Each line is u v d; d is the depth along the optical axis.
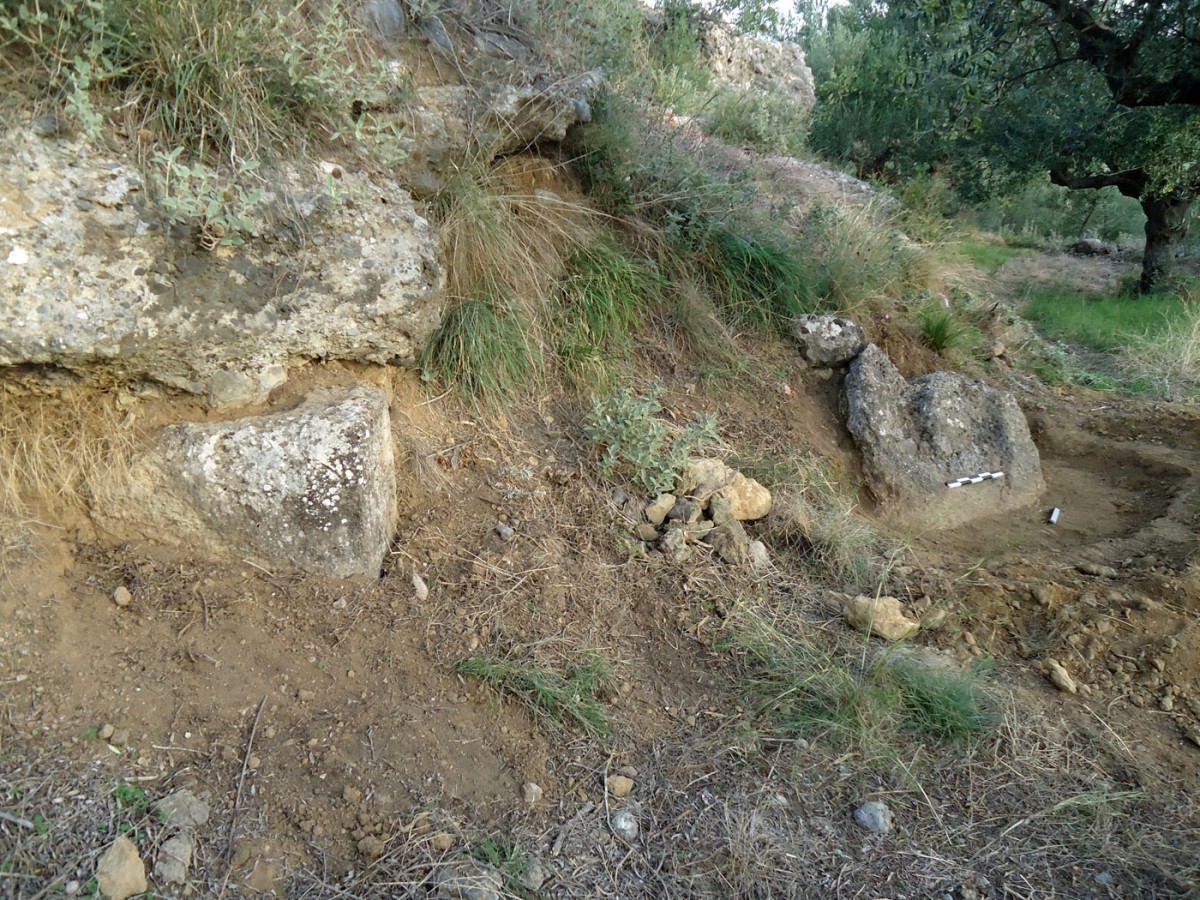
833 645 3.14
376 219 3.03
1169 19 6.34
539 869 2.19
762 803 2.47
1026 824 2.49
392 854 2.15
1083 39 6.69
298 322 2.89
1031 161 9.16
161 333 2.60
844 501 4.19
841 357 4.89
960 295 6.98
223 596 2.63
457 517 3.23
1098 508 4.62
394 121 3.51
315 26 3.11
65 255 2.40
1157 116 8.31
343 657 2.60
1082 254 13.76
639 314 4.50
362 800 2.25
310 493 2.73
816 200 6.04
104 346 2.49
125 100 2.59
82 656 2.36
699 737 2.68
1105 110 8.35
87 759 2.16
